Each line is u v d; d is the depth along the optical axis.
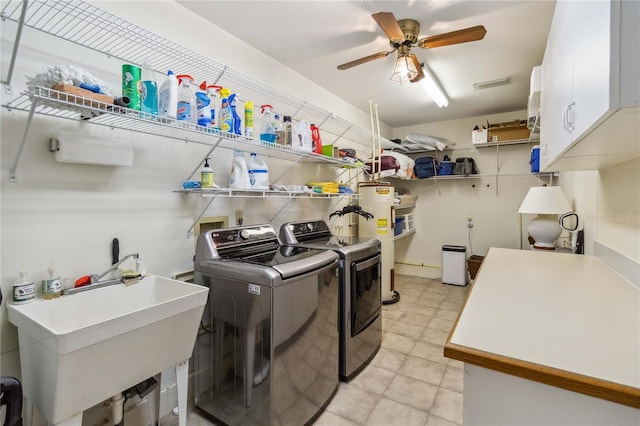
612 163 1.67
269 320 1.50
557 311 1.06
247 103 1.97
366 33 2.26
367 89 3.38
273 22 2.11
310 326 1.73
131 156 1.57
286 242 2.44
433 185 4.91
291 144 2.25
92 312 1.40
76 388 1.02
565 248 2.71
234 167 2.02
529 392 0.75
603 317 1.00
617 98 0.65
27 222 1.29
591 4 0.81
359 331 2.23
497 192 4.42
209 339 1.75
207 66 1.82
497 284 1.43
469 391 0.81
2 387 0.85
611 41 0.66
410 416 1.78
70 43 1.42
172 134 1.79
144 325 1.17
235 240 1.94
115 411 1.32
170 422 1.75
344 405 1.88
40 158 1.33
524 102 3.83
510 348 0.79
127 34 1.49
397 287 4.33
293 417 1.62
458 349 0.79
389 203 3.62
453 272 4.45
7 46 1.24
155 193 1.76
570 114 1.08
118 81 1.60
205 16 2.03
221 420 1.71
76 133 1.39
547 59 1.76
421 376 2.18
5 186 1.24
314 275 1.76
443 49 2.49
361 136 4.12
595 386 0.63
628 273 1.48
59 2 1.18
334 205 3.52
